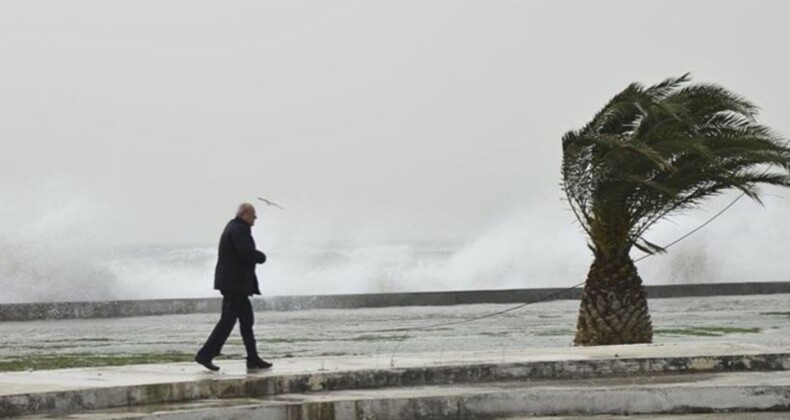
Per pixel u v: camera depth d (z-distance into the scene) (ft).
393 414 60.23
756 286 211.20
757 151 93.04
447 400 60.80
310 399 61.21
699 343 83.66
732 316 147.95
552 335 121.90
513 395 61.41
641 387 62.23
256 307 188.85
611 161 90.94
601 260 96.68
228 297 67.21
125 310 179.22
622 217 95.76
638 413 61.26
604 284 96.12
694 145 89.30
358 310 186.80
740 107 93.86
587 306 96.73
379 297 196.24
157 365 72.84
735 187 95.25
